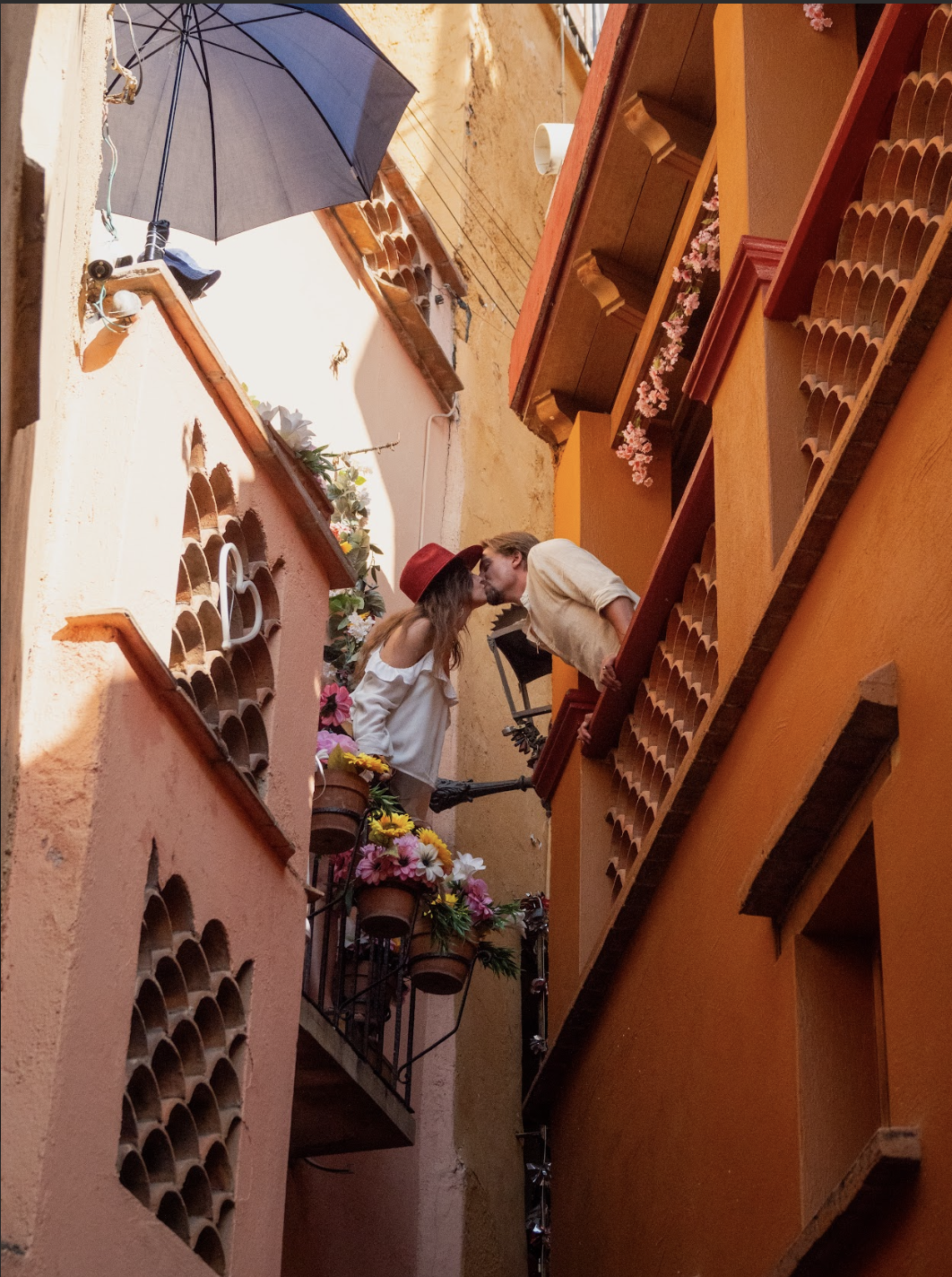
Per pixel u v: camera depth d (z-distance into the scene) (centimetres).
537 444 1152
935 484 419
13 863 357
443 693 698
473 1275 780
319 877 666
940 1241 359
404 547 916
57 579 396
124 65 629
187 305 445
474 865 647
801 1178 441
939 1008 373
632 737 717
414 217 980
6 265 283
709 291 778
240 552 484
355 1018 641
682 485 885
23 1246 316
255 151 653
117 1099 360
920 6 485
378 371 920
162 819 401
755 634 516
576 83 1354
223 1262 414
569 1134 716
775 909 485
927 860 388
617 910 637
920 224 479
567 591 693
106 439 418
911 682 413
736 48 627
